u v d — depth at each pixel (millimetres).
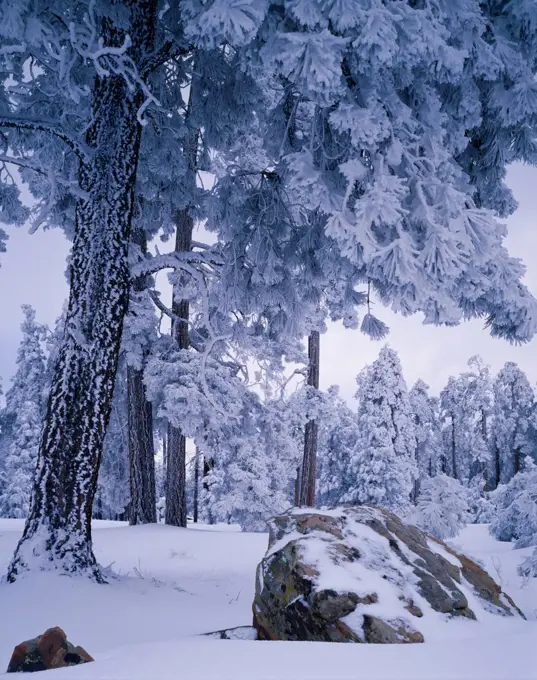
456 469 49656
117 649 2578
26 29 5168
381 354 36469
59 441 6461
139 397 16375
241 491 21781
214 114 8836
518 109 5648
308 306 9156
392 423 35375
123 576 6625
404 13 4410
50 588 5355
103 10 6754
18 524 20109
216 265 9547
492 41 5742
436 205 5141
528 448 46250
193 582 7535
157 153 9023
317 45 4215
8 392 37125
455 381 51062
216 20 4098
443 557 3709
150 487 16109
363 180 5488
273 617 3166
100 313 6879
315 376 22406
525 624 3176
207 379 16750
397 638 2688
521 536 14430
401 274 4809
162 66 8406
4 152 9391
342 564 3203
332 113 4965
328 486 38344
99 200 7094
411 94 5625
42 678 1920
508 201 7137
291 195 8234
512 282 5586
